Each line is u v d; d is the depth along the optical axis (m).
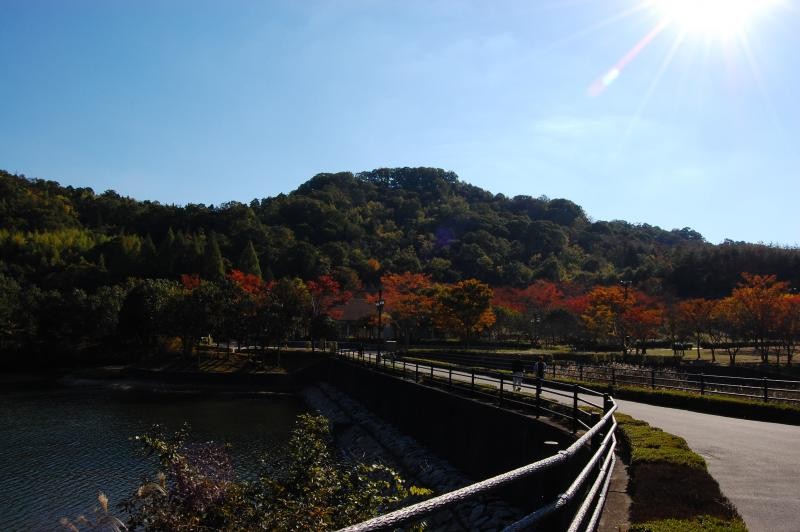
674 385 29.42
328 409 46.06
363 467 11.50
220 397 54.72
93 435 35.12
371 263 122.62
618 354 60.50
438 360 53.91
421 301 79.12
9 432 36.16
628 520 7.94
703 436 16.08
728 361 58.06
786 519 8.47
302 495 10.24
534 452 17.28
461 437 23.83
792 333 53.19
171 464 10.52
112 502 21.98
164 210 142.75
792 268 81.94
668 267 97.75
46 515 21.03
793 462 12.59
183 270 99.19
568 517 9.13
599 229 176.00
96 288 89.81
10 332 69.56
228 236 128.38
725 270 86.88
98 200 155.50
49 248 107.19
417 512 2.80
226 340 75.69
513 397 22.28
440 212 180.75
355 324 91.12
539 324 78.31
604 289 69.25
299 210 153.25
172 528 9.40
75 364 71.88
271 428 38.25
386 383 37.44
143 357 70.94
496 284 113.50
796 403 20.88
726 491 10.10
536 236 146.50
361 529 2.50
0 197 131.00
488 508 18.16
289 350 72.88
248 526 9.46
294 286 76.19
